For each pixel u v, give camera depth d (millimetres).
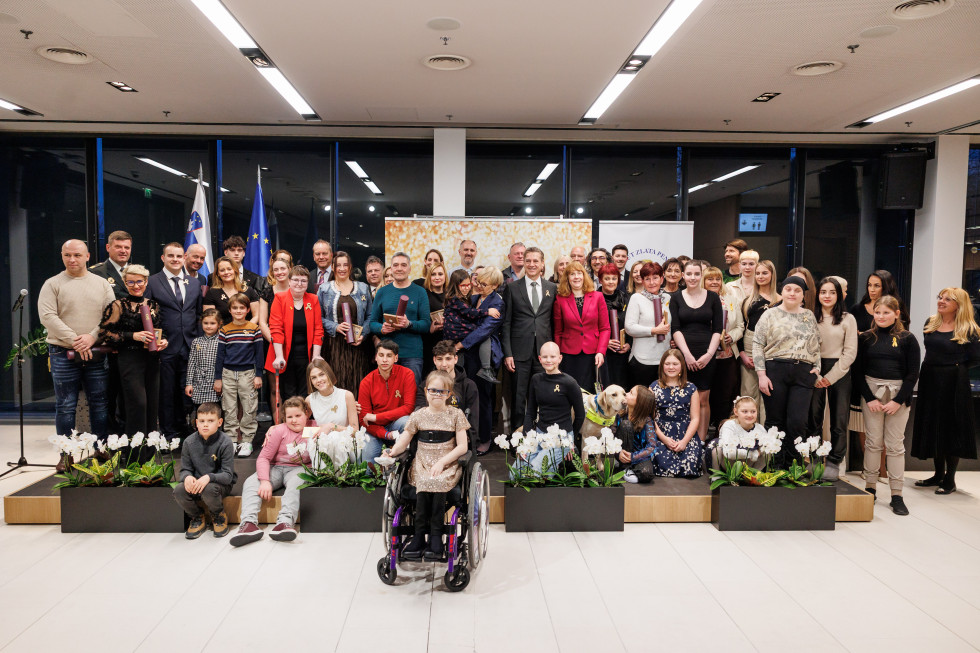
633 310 5332
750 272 5477
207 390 5035
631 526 4246
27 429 7176
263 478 4125
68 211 7629
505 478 4625
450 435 3445
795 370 4543
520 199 7895
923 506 4758
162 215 7707
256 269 7277
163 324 5211
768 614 3094
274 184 7707
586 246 7020
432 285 5824
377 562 3611
